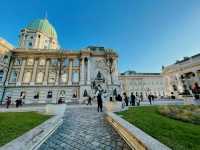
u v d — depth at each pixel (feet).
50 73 126.93
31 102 112.06
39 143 19.02
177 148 15.57
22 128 26.20
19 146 14.65
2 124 28.19
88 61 131.03
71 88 121.19
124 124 22.91
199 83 152.97
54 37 173.17
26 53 128.77
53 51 132.26
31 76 122.83
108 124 31.07
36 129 21.79
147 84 217.56
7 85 116.16
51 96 117.08
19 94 113.91
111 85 125.70
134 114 38.88
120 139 20.98
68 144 19.72
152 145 13.47
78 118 38.60
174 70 183.73
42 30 160.25
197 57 159.63
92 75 129.49
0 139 19.75
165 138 18.76
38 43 151.43
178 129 23.34
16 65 125.39
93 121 34.47
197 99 64.23
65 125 31.09
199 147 15.81
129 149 17.12
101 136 22.90
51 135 23.84
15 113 44.52
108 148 17.85
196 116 32.94
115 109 48.39
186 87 167.73
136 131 18.49
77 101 114.32
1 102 109.70
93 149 17.78
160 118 33.17
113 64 134.92
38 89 117.50
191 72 164.35
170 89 188.75
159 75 222.48
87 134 24.25
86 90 118.52
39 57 129.80
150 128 23.91
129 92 210.18
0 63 114.93
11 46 126.62
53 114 45.21
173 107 46.68
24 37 150.20
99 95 51.88
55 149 17.99
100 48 151.12
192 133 21.22
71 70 129.49
